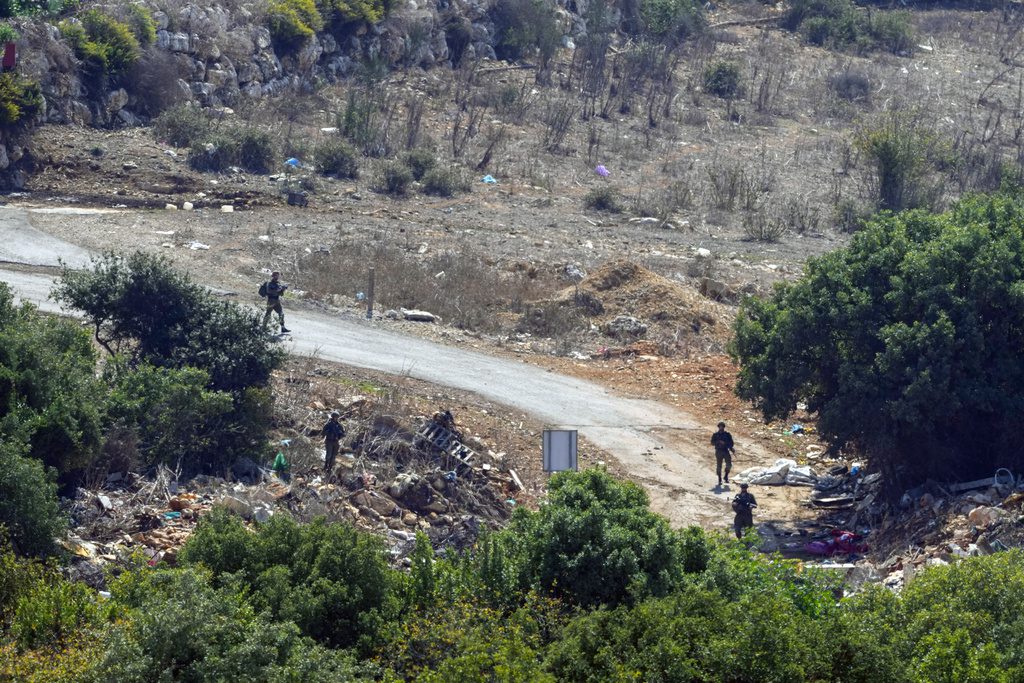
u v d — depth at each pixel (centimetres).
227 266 8731
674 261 10312
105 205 10319
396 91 15350
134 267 5947
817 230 12269
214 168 11519
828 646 3011
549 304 8756
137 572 3231
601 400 7206
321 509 4922
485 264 9644
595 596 3412
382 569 3441
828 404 5650
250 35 14488
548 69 17400
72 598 3186
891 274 5788
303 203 10962
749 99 17538
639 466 6288
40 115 11338
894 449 5666
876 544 5328
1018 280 5547
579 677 2969
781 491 6100
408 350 7588
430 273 9238
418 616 3316
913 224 6062
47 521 3878
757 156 15012
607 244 10819
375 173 12112
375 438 5750
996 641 3198
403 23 16700
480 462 5894
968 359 5428
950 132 16212
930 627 3250
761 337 6047
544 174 13262
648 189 13250
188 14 13825
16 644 2964
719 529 5512
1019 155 15250
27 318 5500
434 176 12025
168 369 5494
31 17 12269
